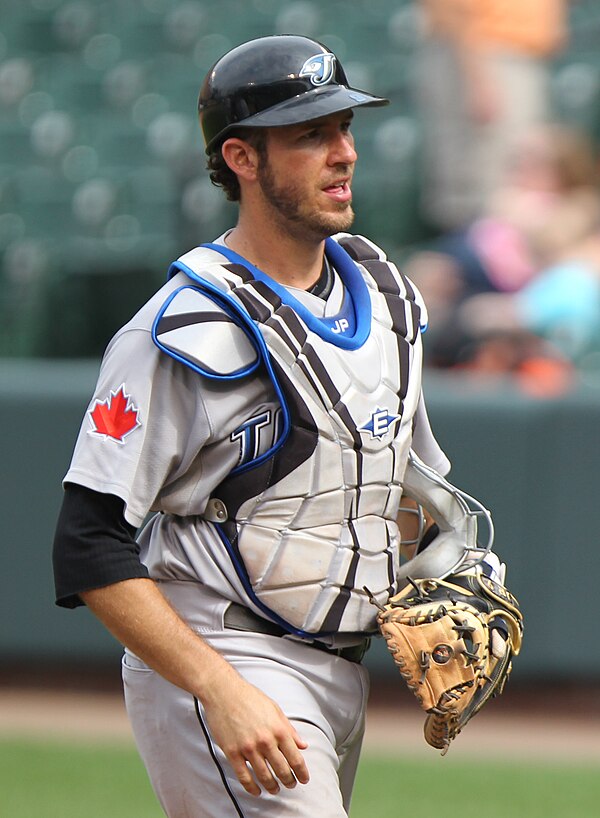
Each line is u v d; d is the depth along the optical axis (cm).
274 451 884
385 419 911
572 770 1961
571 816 1694
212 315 876
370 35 4050
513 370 2430
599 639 2145
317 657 914
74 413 2273
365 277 960
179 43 4244
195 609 909
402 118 3569
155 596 859
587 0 3962
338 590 901
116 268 3162
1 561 2308
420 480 963
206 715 852
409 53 3956
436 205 2950
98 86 4028
